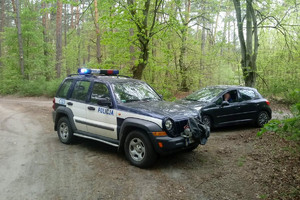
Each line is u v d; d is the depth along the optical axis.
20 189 4.12
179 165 5.23
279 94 16.09
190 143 5.03
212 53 15.67
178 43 14.99
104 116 5.73
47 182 4.39
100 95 5.96
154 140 4.74
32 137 7.59
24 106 15.24
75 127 6.50
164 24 11.28
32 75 24.38
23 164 5.25
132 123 5.05
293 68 16.28
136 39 10.84
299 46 15.46
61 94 7.05
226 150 6.21
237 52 16.56
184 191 4.09
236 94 8.78
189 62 15.58
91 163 5.33
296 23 17.16
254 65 15.30
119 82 6.13
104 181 4.43
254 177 4.55
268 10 14.55
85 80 6.54
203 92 9.07
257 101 9.09
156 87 13.77
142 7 10.72
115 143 5.54
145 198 3.85
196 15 18.81
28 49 24.03
